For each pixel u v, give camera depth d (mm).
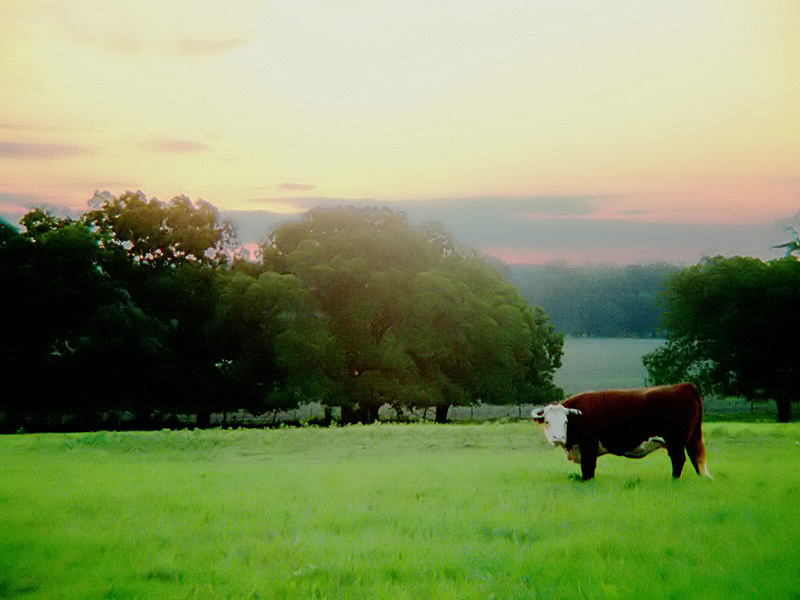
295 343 52125
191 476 14602
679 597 5598
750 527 7867
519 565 6562
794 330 57094
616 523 8484
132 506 10492
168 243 61250
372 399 55625
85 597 5984
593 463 13016
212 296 59750
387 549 7387
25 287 51438
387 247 57625
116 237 61375
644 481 12352
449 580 6223
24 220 58000
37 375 51719
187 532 8547
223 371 59281
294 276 55781
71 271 53469
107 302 54531
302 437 24469
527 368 66500
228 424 62812
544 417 13047
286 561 7090
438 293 56656
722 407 77375
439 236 65688
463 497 10891
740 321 58312
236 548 7625
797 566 6309
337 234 58875
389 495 11258
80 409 53562
